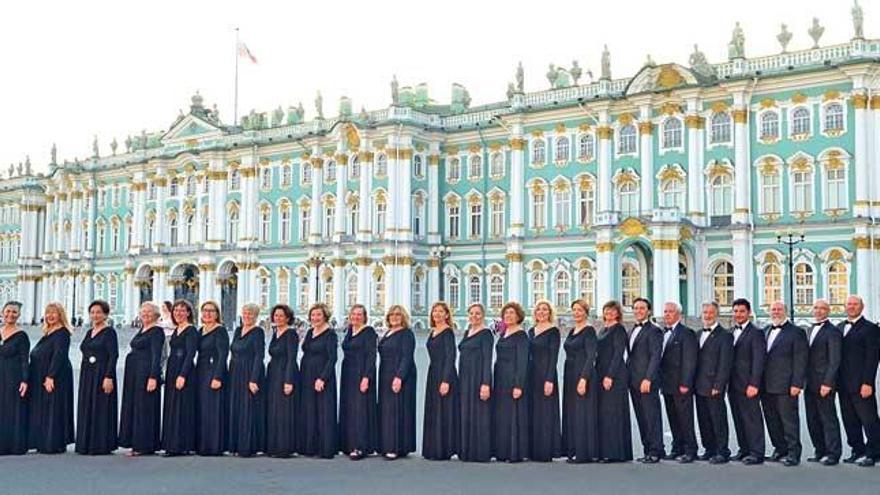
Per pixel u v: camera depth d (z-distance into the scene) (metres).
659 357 17.62
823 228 56.12
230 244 86.25
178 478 15.86
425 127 75.50
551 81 72.00
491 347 17.78
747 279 58.28
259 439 18.31
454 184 76.06
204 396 18.27
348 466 17.03
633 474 16.20
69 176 102.19
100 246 99.25
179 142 91.06
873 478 15.85
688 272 60.25
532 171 69.75
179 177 90.50
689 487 15.05
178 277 90.12
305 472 16.41
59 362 18.52
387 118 75.38
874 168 54.88
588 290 66.19
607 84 65.50
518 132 70.12
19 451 18.31
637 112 63.88
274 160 84.31
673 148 62.00
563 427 17.81
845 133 55.59
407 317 18.38
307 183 81.69
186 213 89.75
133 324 92.62
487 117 74.12
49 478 15.85
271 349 18.36
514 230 69.94
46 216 107.19
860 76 54.62
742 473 16.31
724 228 59.16
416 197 75.81
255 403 18.27
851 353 17.38
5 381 18.28
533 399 17.69
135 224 94.12
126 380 18.42
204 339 18.41
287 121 88.00
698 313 59.59
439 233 76.31
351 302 77.81
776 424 17.67
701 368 17.66
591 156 66.62
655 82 62.34
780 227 57.66
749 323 17.78
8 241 111.81
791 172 57.69
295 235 82.25
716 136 60.56
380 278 75.88
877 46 55.03
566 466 17.03
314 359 18.17
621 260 61.69
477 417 17.48
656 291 58.53
